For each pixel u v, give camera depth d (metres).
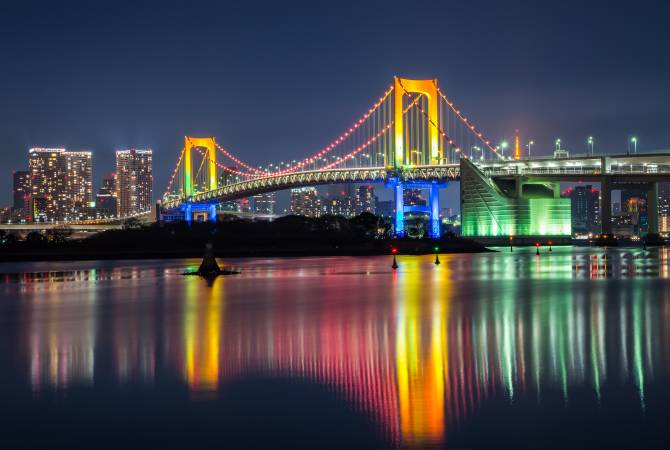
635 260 76.38
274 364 17.41
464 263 74.69
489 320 25.06
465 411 13.13
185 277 55.44
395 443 11.57
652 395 14.03
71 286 46.75
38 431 12.30
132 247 111.62
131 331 23.78
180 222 132.00
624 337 20.73
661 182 149.25
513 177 148.12
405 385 15.08
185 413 13.25
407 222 176.25
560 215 146.38
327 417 12.91
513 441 11.57
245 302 33.62
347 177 157.12
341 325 24.45
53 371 16.94
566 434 11.85
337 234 126.69
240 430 12.27
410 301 32.84
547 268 61.25
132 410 13.48
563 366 16.67
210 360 18.05
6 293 41.31
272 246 117.19
